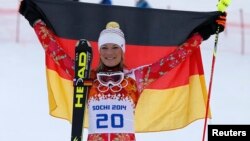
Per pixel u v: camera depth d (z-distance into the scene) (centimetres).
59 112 1406
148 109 1448
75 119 1168
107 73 1270
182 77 1438
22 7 1364
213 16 1373
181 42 1469
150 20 1489
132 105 1267
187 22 1456
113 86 1264
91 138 1251
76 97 1176
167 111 1445
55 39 1391
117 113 1251
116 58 1269
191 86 1440
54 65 1407
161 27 1484
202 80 1434
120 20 1491
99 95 1259
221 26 1368
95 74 1279
